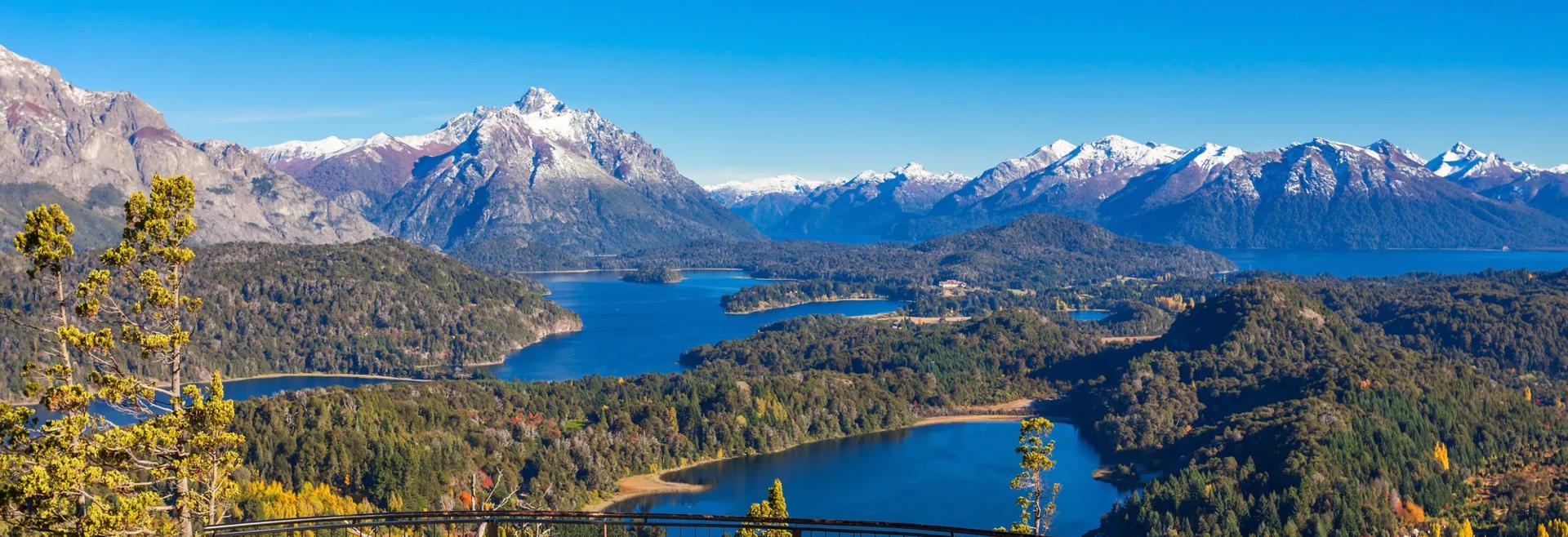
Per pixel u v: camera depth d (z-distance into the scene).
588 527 129.12
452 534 130.62
